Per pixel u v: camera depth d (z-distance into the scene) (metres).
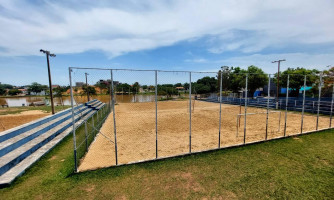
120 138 8.30
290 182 4.25
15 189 4.06
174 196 3.75
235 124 11.46
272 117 14.12
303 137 7.77
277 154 5.90
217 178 4.44
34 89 88.44
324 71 20.50
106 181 4.34
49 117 10.29
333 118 12.99
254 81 23.23
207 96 33.75
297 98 21.19
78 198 3.72
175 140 7.91
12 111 20.45
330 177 4.48
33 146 6.35
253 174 4.63
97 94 17.30
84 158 5.85
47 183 4.28
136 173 4.70
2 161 4.98
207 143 7.41
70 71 4.46
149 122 12.35
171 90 26.67
